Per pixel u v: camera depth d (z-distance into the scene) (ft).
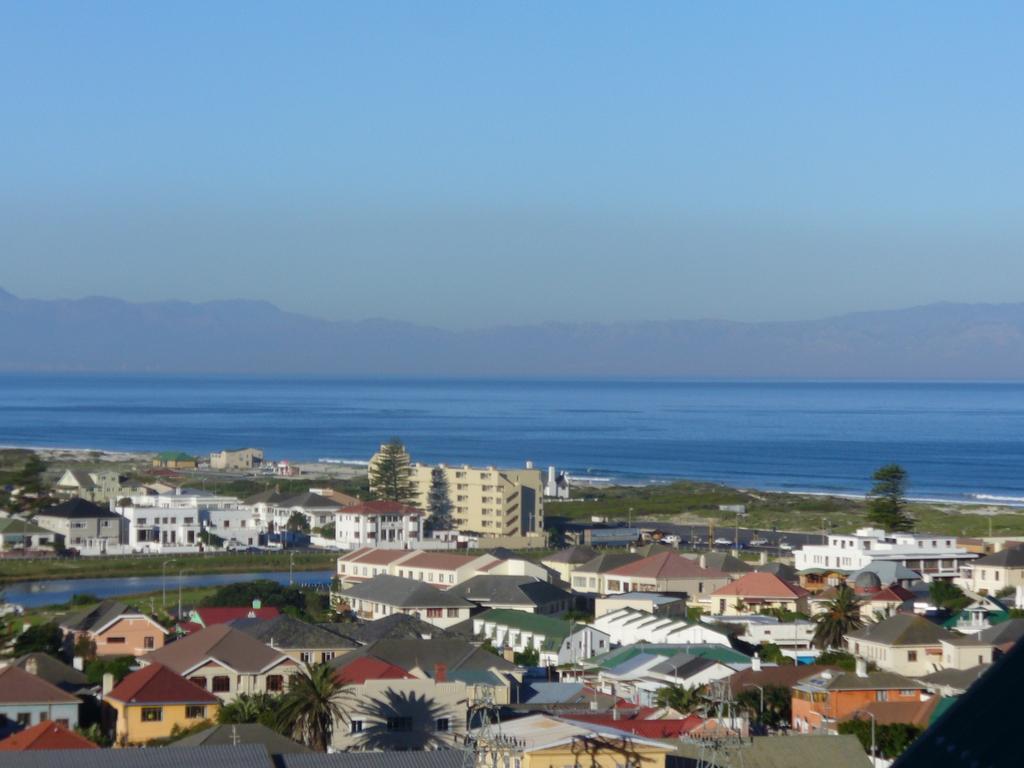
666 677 300.20
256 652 277.85
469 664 288.51
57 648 331.98
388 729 235.20
